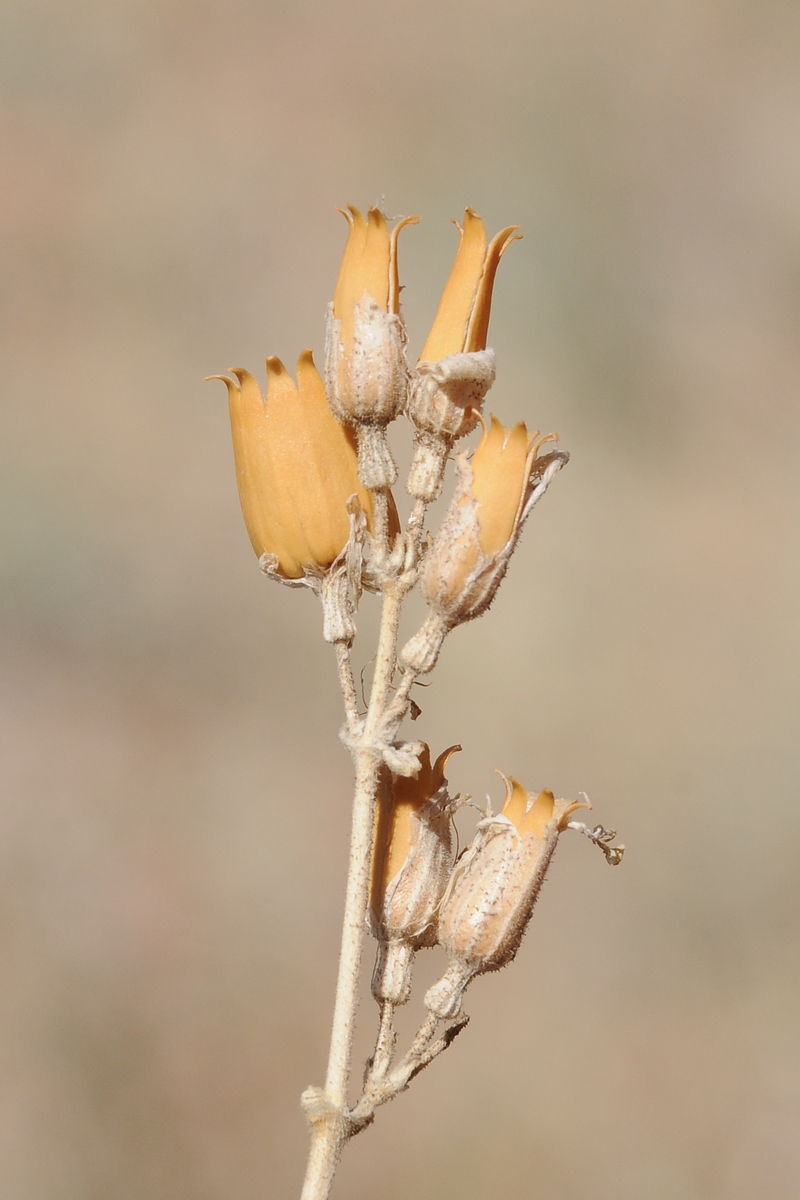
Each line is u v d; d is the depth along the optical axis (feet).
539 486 0.95
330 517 0.97
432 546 0.95
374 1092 0.95
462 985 0.96
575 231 4.42
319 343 4.07
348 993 0.95
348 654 0.96
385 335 0.95
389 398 0.95
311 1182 0.94
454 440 0.96
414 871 0.96
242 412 0.97
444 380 0.95
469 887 0.96
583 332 4.09
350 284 0.96
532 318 4.10
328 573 0.97
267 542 0.97
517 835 0.96
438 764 0.97
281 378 0.97
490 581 0.95
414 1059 0.96
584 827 0.97
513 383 3.92
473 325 0.96
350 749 0.95
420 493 0.96
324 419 0.97
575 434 3.81
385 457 0.96
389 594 0.96
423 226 4.39
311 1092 0.95
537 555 3.26
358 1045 2.13
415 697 2.80
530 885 0.96
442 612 0.95
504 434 0.95
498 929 0.96
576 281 4.23
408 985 0.96
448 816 0.97
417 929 0.96
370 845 0.95
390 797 0.97
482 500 0.95
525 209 4.43
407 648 0.95
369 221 0.96
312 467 0.97
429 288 4.10
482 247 0.96
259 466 0.97
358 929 0.95
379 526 0.96
